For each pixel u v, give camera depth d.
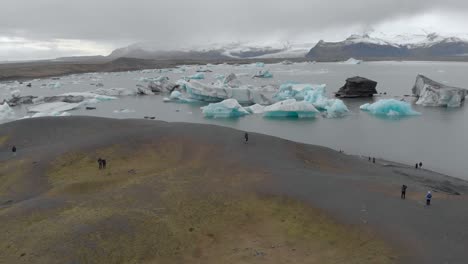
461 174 49.16
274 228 29.28
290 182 36.12
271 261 24.94
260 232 28.81
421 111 92.00
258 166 40.81
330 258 25.02
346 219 29.16
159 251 25.94
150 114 95.62
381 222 28.33
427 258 23.77
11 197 37.59
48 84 171.75
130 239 26.62
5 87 171.88
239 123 82.38
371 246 25.83
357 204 31.42
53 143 55.25
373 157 55.03
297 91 110.81
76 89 161.12
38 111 101.50
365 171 44.41
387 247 25.42
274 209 31.88
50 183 40.22
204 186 35.50
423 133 70.44
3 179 42.44
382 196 33.09
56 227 27.91
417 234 26.45
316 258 25.12
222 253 26.12
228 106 89.06
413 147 61.66
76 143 50.84
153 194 33.72
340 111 89.44
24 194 38.28
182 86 140.25
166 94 139.00
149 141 50.28
